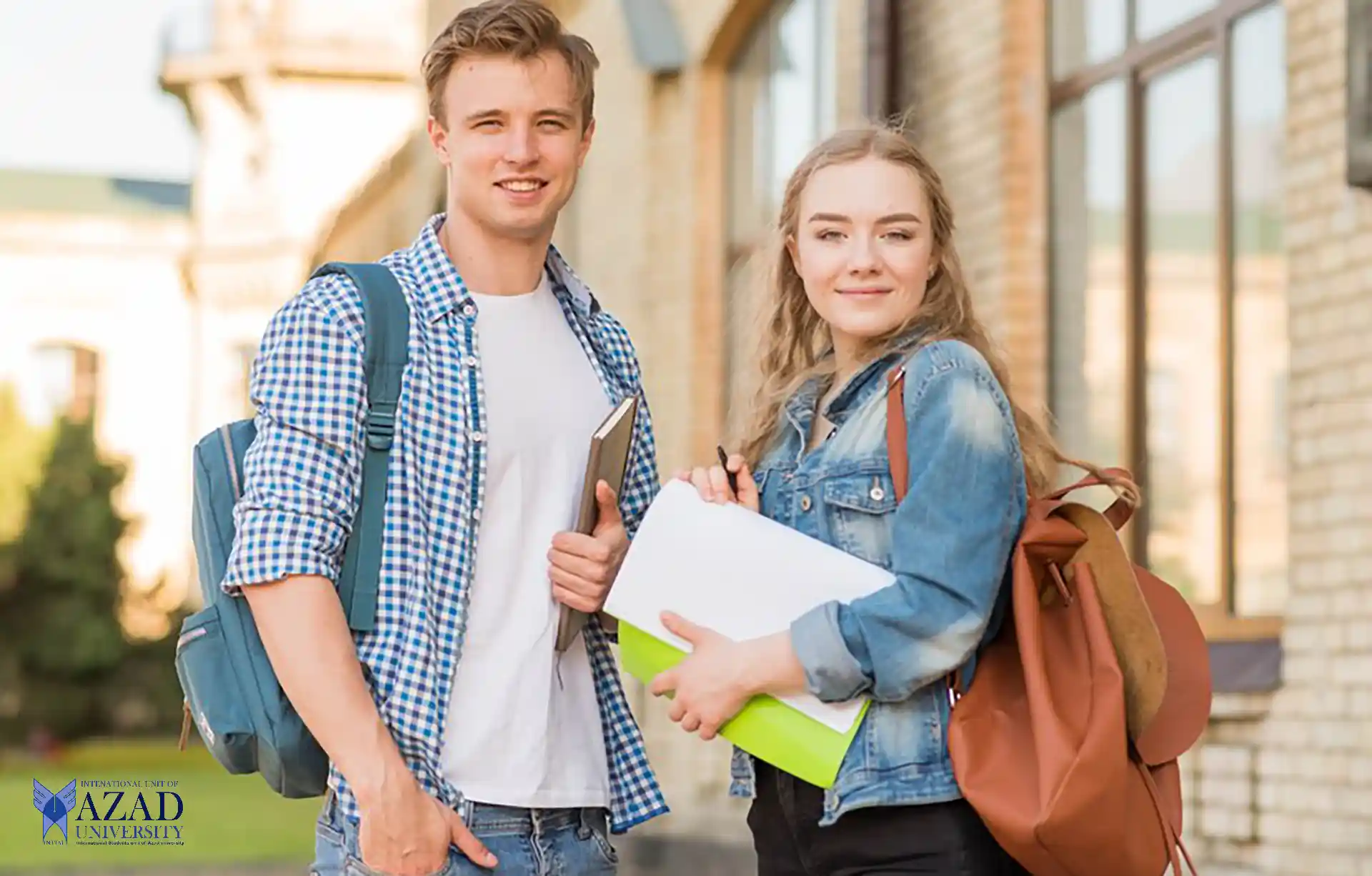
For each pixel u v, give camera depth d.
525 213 3.15
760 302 3.43
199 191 38.94
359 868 2.90
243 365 39.41
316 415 2.92
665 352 12.30
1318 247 6.50
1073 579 2.95
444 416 3.03
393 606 2.94
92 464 34.78
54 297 42.16
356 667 2.85
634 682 12.02
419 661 2.93
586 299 3.36
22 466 34.31
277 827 16.19
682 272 12.19
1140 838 2.84
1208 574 7.16
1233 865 6.74
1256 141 6.95
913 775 2.92
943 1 9.03
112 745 34.03
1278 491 6.77
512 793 3.02
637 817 3.29
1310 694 6.44
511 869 3.02
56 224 42.19
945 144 9.00
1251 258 6.98
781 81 11.23
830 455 3.08
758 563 2.98
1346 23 6.36
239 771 3.01
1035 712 2.79
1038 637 2.83
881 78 9.34
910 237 3.11
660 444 12.32
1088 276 8.05
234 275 38.84
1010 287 8.34
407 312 3.05
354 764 2.79
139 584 39.25
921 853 2.92
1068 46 8.29
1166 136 7.55
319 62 37.12
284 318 2.99
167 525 41.62
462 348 3.09
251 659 2.90
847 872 2.98
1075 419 8.10
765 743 2.96
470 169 3.14
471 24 3.14
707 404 12.01
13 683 33.69
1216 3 7.20
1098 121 8.04
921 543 2.87
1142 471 7.60
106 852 13.95
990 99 8.52
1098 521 2.94
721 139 12.09
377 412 2.97
